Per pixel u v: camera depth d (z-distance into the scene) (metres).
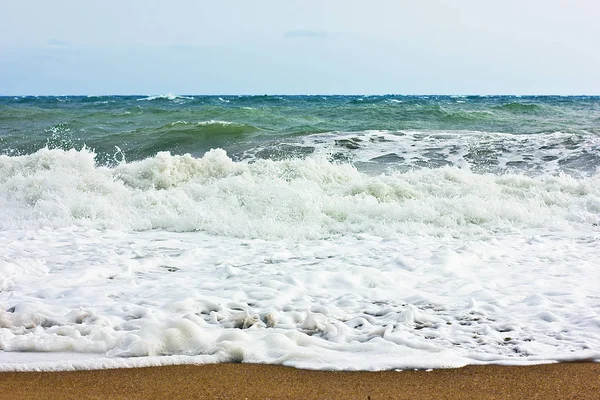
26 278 6.02
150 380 3.46
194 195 10.45
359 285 5.77
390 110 26.59
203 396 3.25
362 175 11.42
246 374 3.56
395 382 3.44
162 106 38.38
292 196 9.51
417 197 10.18
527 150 15.15
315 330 4.44
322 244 7.82
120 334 4.25
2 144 18.66
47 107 37.47
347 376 3.53
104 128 22.31
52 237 8.22
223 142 17.92
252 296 5.37
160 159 11.82
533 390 3.34
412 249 7.40
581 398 3.23
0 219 9.33
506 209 9.24
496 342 4.18
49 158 11.83
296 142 17.14
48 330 4.35
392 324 4.45
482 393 3.30
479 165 14.12
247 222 8.83
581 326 4.48
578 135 16.36
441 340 4.24
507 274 6.19
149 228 9.00
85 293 5.47
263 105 39.06
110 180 10.92
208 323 4.57
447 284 5.80
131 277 6.16
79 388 3.35
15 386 3.37
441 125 21.70
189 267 6.62
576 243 7.82
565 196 10.18
